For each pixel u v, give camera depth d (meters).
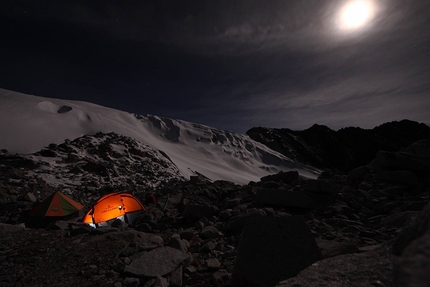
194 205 6.91
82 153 28.70
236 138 108.50
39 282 3.27
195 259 4.11
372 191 7.44
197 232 5.65
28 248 4.29
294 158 137.88
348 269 1.47
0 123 34.16
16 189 14.80
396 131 174.12
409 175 7.58
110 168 25.36
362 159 142.00
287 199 6.77
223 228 5.77
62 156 25.16
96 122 47.81
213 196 8.83
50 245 4.45
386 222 5.17
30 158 21.92
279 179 10.00
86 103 69.31
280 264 2.83
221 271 3.63
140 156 34.53
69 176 20.53
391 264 1.29
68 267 3.67
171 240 4.53
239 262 2.91
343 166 135.50
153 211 8.23
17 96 47.03
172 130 90.81
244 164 83.62
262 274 2.75
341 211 6.37
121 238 4.68
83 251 4.18
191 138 91.62
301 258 2.87
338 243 3.51
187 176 40.00
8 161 20.67
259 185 9.66
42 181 17.45
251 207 7.07
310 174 99.81
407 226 1.42
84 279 3.34
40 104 46.22
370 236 4.57
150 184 23.70
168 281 3.33
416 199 6.34
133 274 3.34
